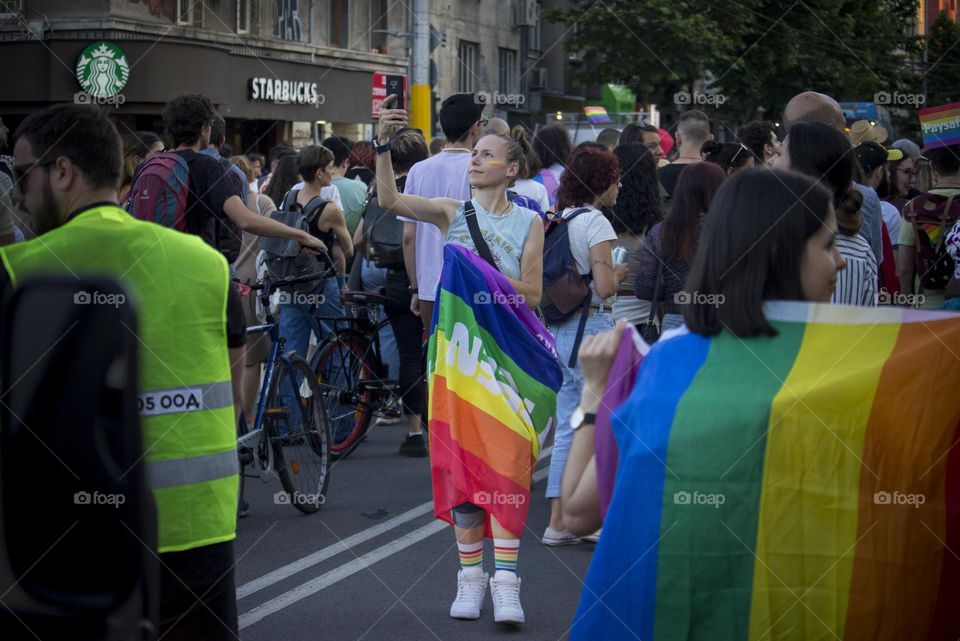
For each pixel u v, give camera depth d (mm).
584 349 2414
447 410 4668
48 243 2936
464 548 4848
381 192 5293
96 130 3014
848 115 21609
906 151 9797
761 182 2350
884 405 2275
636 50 27469
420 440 7980
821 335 2299
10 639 2479
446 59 30047
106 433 2451
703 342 2332
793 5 26750
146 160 5855
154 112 20344
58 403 2445
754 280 2312
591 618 2314
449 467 4660
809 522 2246
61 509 2455
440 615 4891
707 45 26562
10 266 2910
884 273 5484
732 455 2240
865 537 2268
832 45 27000
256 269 7887
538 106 35562
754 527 2240
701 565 2242
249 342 6125
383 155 5344
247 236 7898
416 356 7852
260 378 6352
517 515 4668
